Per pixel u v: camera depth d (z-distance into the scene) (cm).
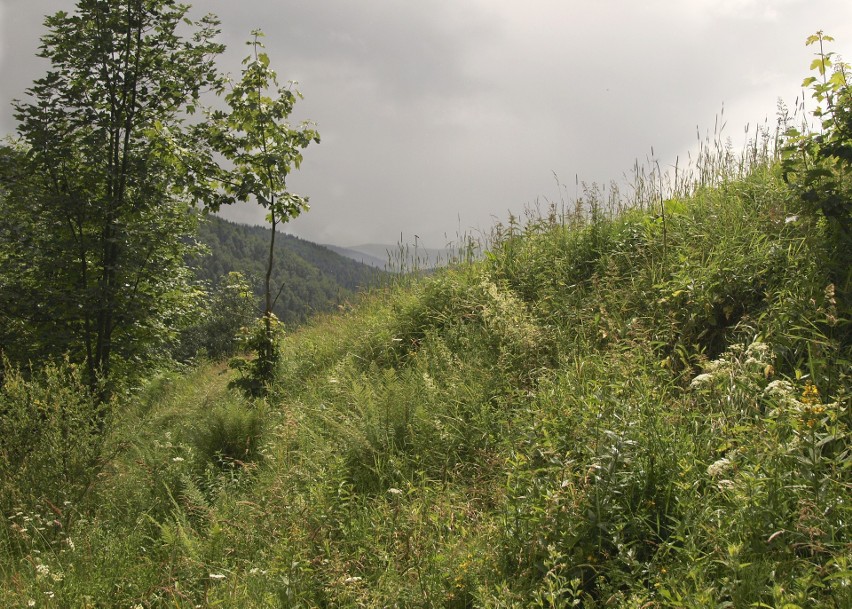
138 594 371
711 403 400
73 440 582
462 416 511
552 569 279
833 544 262
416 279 972
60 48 1090
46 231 1160
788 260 482
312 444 541
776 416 336
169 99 1163
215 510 457
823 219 485
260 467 575
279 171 897
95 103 1120
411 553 338
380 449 501
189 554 397
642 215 721
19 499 512
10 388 624
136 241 1128
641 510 319
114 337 1212
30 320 1141
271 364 852
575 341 544
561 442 380
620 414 367
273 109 896
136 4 1112
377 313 895
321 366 858
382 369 711
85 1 1081
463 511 380
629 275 625
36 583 382
